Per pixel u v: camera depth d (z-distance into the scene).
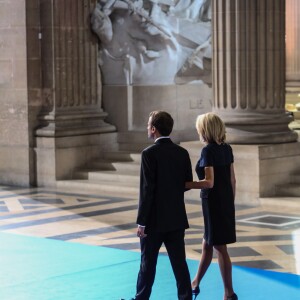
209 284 9.98
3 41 19.42
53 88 19.06
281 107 16.58
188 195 16.67
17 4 19.09
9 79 19.41
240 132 16.23
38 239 12.95
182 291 8.39
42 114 19.20
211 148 8.82
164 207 8.31
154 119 8.49
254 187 15.74
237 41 16.27
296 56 26.41
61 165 18.89
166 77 19.36
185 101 19.42
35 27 19.11
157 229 8.29
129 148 19.75
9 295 9.66
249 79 16.27
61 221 14.50
